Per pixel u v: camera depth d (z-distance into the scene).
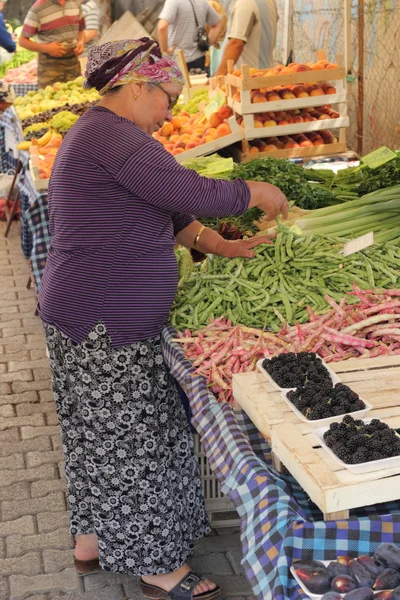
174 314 2.89
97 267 2.46
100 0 10.12
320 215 3.45
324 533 1.75
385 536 1.77
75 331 2.53
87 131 2.41
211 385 2.49
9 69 10.69
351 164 4.96
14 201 7.71
